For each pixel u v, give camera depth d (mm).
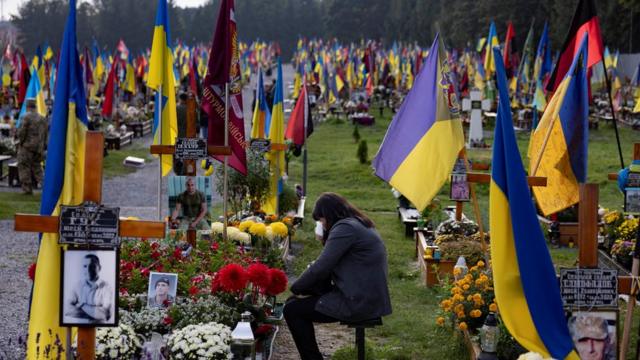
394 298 11688
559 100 9617
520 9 79812
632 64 61438
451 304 8828
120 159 29281
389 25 136250
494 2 82625
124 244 9828
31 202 19094
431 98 9367
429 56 9453
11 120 33562
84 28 139000
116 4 140000
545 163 10234
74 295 5871
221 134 11109
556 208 10203
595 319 6215
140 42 140625
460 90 46469
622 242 12867
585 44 9859
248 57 98875
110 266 5863
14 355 8414
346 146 34875
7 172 24047
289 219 14531
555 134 10141
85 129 6457
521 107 43688
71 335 6262
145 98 50406
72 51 6316
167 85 11547
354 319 7094
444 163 9242
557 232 15883
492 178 6211
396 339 9617
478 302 8531
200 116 21344
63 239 5789
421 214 14961
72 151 6332
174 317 7715
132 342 7195
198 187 11422
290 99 58094
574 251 15375
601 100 52812
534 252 6062
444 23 105562
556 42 73375
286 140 19781
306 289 7055
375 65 67312
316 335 9766
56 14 137500
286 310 7312
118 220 5816
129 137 34969
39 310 6297
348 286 7066
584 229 6246
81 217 5785
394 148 9477
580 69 9953
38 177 20234
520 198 6074
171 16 152375
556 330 6074
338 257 7020
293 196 16312
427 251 12289
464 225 13656
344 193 23172
